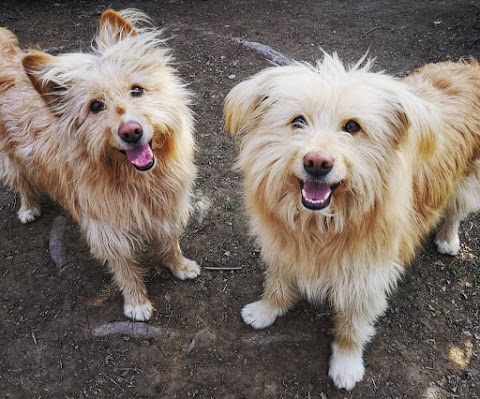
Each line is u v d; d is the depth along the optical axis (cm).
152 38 60
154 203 63
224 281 76
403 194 50
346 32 136
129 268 69
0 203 91
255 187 50
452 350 67
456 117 61
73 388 64
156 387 64
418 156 52
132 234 65
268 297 69
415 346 67
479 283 75
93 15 149
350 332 61
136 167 55
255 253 80
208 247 81
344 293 56
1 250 82
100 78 54
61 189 66
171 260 75
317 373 65
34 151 67
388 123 46
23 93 67
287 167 45
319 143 42
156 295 75
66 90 56
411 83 66
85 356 67
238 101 49
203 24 141
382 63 122
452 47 127
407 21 141
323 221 49
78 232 84
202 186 91
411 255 62
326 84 45
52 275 78
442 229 77
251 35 135
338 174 42
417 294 73
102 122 53
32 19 148
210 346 68
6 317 72
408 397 62
